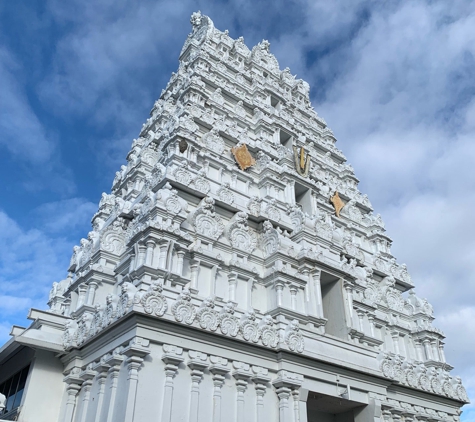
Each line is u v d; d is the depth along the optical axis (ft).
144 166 100.78
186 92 104.47
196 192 77.20
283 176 97.35
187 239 67.62
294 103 135.74
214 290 69.00
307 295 75.00
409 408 79.61
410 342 105.40
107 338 56.70
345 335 76.02
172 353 52.34
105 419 49.83
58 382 64.28
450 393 88.17
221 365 55.67
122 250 81.76
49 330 66.54
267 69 136.67
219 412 53.31
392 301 106.93
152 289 53.88
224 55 130.00
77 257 94.84
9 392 70.69
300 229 84.02
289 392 59.57
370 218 124.77
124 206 85.87
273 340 61.77
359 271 93.35
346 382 67.26
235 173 90.53
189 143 85.15
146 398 48.65
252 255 77.00
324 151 133.69
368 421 68.28
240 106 113.70
